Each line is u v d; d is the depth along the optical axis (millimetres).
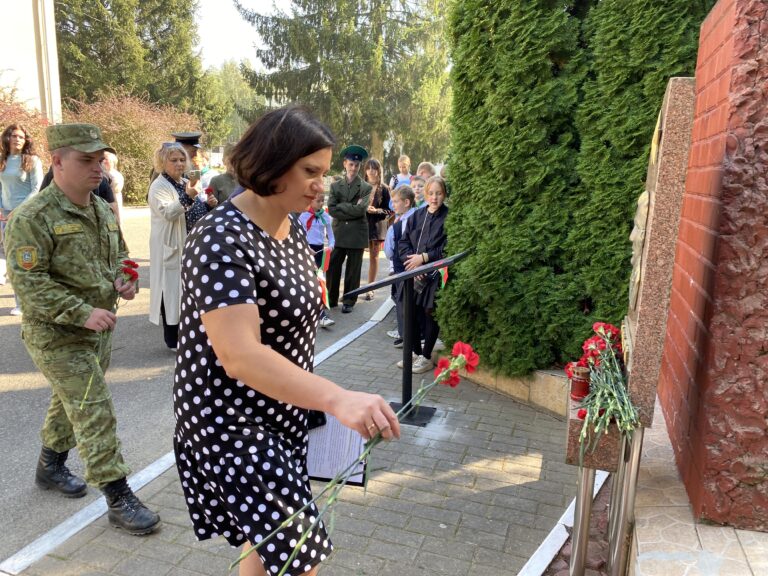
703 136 2447
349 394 1390
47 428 3158
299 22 31484
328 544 1688
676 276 2967
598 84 4105
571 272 4418
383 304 8203
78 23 32562
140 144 21969
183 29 35469
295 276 1696
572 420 2100
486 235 4617
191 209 5496
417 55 32906
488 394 4895
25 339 2783
